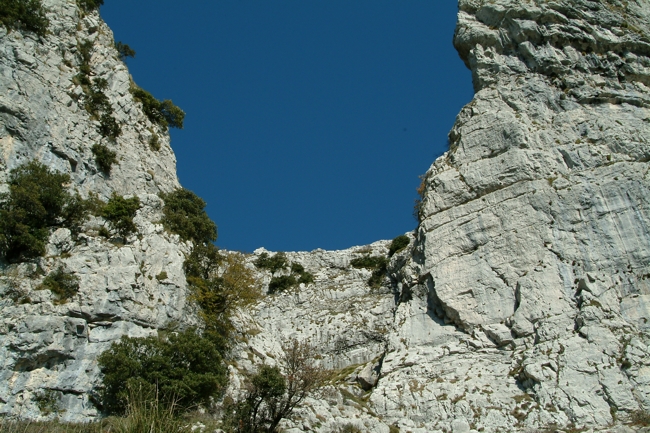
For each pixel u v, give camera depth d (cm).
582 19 4828
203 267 4388
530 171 4116
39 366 3186
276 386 3131
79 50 4919
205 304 4091
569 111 4381
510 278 3803
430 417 3341
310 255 7038
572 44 4719
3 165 3822
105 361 3166
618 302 3538
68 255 3644
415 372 3634
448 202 4262
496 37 4831
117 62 5269
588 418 3073
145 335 3519
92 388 3188
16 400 3044
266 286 6294
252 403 3134
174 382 3106
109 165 4522
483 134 4412
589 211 3894
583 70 4581
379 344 4950
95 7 5453
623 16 4956
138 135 5106
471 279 3884
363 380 3944
